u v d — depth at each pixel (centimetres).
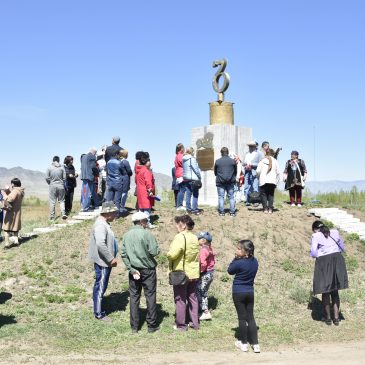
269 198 1728
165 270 1287
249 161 1866
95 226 1004
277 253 1440
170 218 1605
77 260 1338
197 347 884
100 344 885
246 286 877
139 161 1502
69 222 1755
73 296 1112
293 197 1931
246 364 802
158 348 874
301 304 1147
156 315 1005
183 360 819
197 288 1020
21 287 1163
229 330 974
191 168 1655
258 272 1312
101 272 1004
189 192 1673
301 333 978
